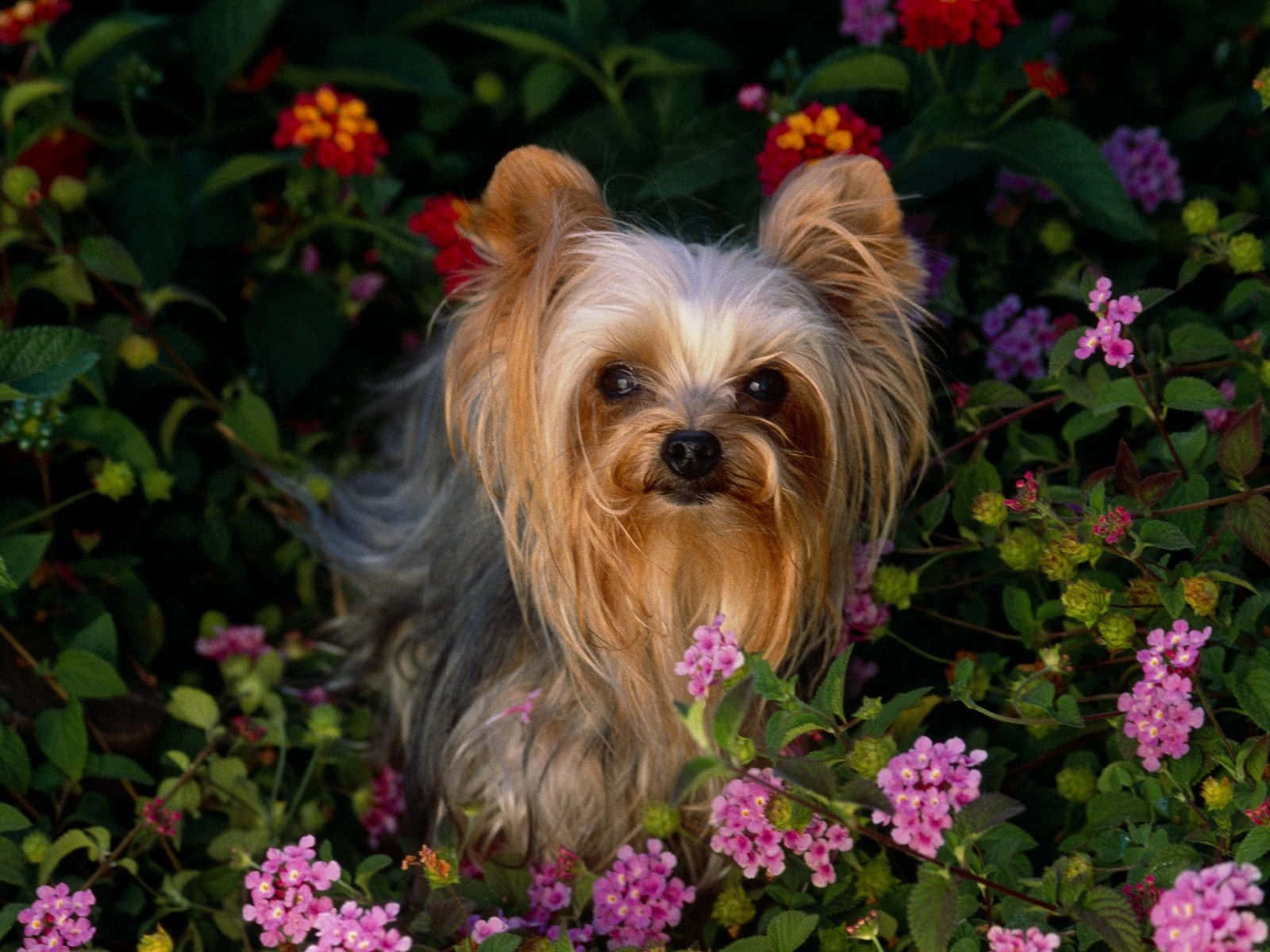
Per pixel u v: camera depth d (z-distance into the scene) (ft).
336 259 15.78
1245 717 9.61
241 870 10.86
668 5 17.40
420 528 14.40
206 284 15.34
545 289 10.52
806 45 16.97
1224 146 15.69
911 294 11.23
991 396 11.30
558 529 10.85
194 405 14.44
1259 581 10.44
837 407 10.80
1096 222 12.78
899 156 13.97
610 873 9.87
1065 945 8.61
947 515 12.19
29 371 10.68
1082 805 10.09
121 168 15.42
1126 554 9.44
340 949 8.64
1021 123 13.37
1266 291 11.23
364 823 12.62
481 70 17.26
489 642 12.23
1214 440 10.60
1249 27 16.12
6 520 12.76
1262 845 8.06
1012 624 10.55
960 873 8.17
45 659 11.25
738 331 10.35
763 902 10.92
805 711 8.45
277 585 14.92
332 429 16.20
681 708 7.90
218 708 12.23
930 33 12.94
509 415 10.82
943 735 11.40
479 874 11.48
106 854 10.37
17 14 14.24
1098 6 16.57
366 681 14.38
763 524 10.52
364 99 17.08
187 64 16.40
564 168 10.87
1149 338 11.63
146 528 13.99
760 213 12.76
